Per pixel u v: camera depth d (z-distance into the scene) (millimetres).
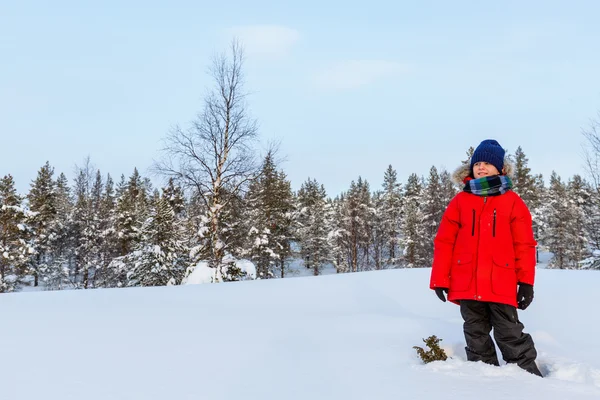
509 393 1719
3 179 30344
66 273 34562
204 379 1973
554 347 2682
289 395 1740
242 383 1909
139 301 5035
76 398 1711
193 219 17578
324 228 50688
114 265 26125
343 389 1807
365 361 2289
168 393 1773
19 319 3746
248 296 5473
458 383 1861
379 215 56062
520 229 2369
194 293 5809
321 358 2363
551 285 5719
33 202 37656
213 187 14406
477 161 2613
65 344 2744
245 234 17453
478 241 2406
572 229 45250
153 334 3078
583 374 2074
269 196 24047
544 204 51531
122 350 2574
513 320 2230
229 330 3223
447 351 2580
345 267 50938
